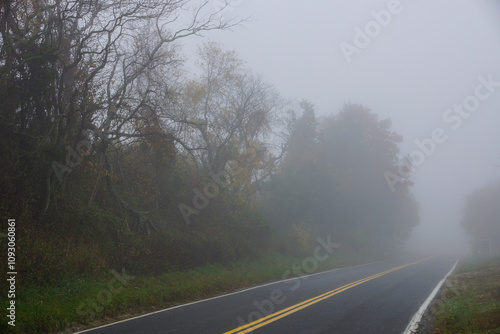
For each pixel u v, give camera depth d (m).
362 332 9.27
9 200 13.41
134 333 8.82
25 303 10.05
